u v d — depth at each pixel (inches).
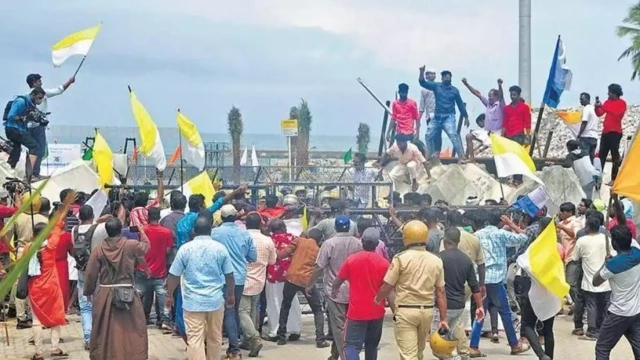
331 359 446.3
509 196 717.3
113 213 515.5
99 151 637.9
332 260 411.8
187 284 398.0
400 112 775.1
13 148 684.7
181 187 610.5
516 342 478.9
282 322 514.3
